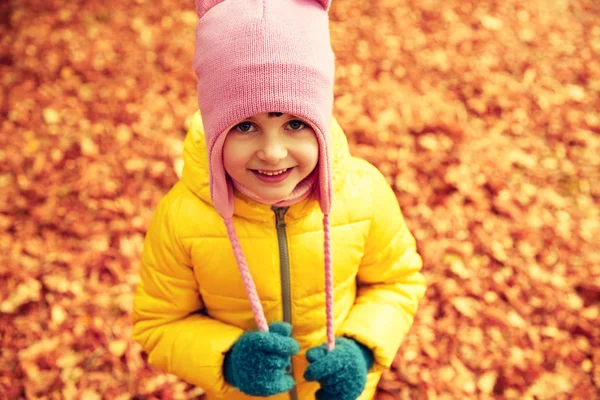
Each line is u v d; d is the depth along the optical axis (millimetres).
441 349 3074
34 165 3955
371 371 1887
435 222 3621
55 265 3396
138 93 4488
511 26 5102
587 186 3832
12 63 4711
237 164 1492
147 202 3770
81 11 5160
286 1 1463
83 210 3693
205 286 1788
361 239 1799
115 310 3205
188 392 2902
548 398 2896
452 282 3328
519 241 3525
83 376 2955
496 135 4195
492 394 2926
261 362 1615
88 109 4355
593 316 3166
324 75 1466
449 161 3973
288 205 1662
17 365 2980
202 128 1713
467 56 4832
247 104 1398
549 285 3314
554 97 4480
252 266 1736
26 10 5152
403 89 4555
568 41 4969
